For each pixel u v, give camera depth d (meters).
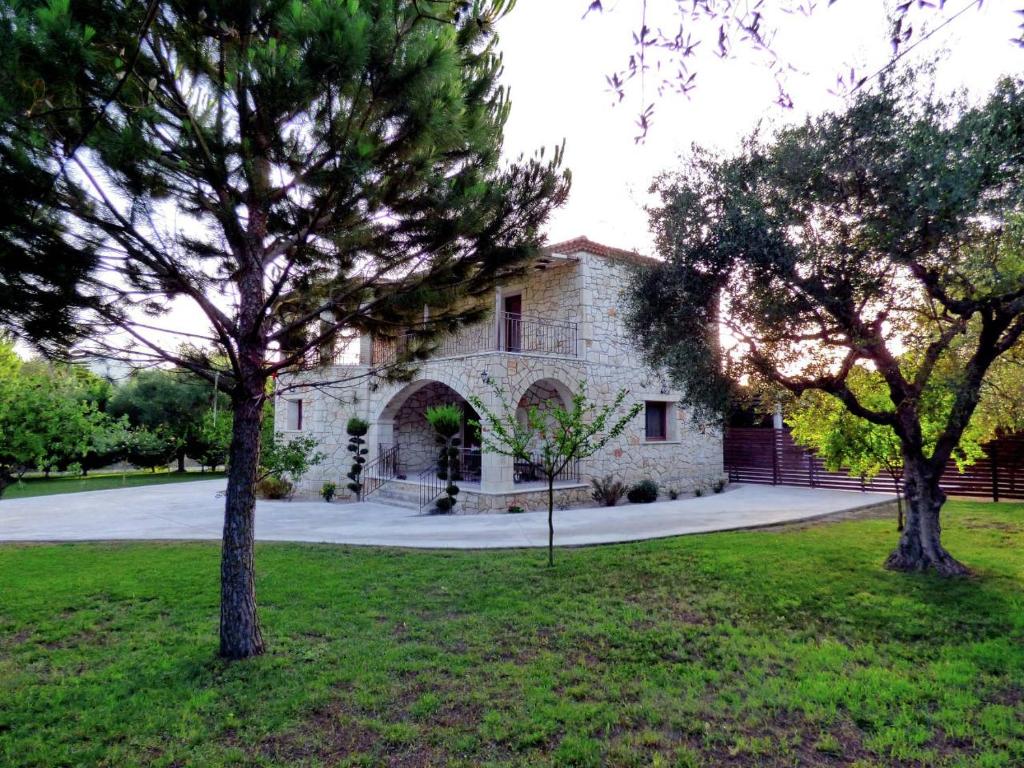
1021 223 5.08
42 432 7.05
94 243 3.73
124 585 7.18
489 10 2.96
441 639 5.37
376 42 3.43
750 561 7.93
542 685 4.44
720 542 9.27
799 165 5.89
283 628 5.63
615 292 15.52
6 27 2.72
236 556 5.02
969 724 3.80
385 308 5.29
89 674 4.67
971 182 4.80
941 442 7.27
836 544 8.99
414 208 4.66
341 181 3.81
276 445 11.14
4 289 3.50
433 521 12.20
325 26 3.13
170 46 3.82
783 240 5.71
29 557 8.93
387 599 6.55
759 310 5.98
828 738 3.67
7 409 6.79
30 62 2.73
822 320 6.06
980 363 6.44
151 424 25.22
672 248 6.71
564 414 8.25
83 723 3.93
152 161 3.55
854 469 9.20
